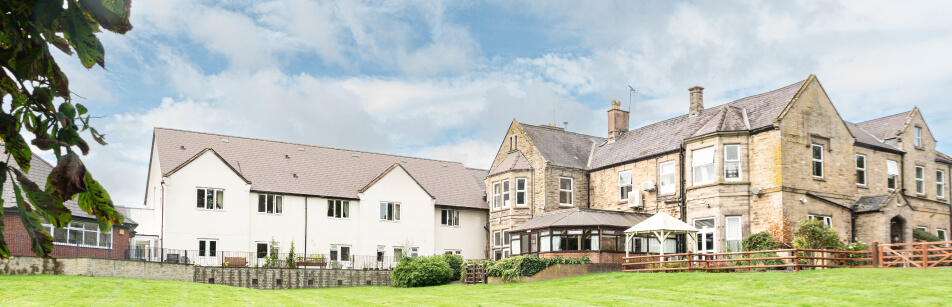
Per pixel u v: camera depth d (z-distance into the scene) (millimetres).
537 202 45031
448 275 39062
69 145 2945
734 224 36219
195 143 45375
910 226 37281
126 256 36312
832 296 22266
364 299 27516
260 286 37750
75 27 2984
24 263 30375
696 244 34062
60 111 2953
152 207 45938
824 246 32156
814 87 37250
